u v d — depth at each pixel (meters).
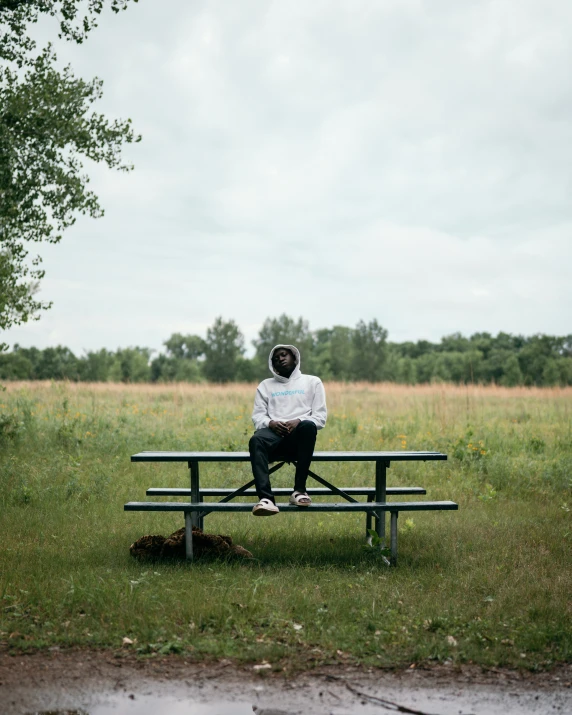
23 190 9.84
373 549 5.74
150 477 8.98
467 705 3.15
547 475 9.32
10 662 3.53
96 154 9.98
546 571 5.37
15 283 10.16
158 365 77.75
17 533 6.33
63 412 13.57
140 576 4.96
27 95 9.59
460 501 8.27
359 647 3.72
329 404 18.45
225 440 11.44
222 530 6.77
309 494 6.21
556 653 3.70
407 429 13.29
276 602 4.40
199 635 3.84
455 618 4.16
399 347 116.50
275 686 3.32
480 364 75.00
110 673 3.43
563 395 22.95
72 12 9.58
